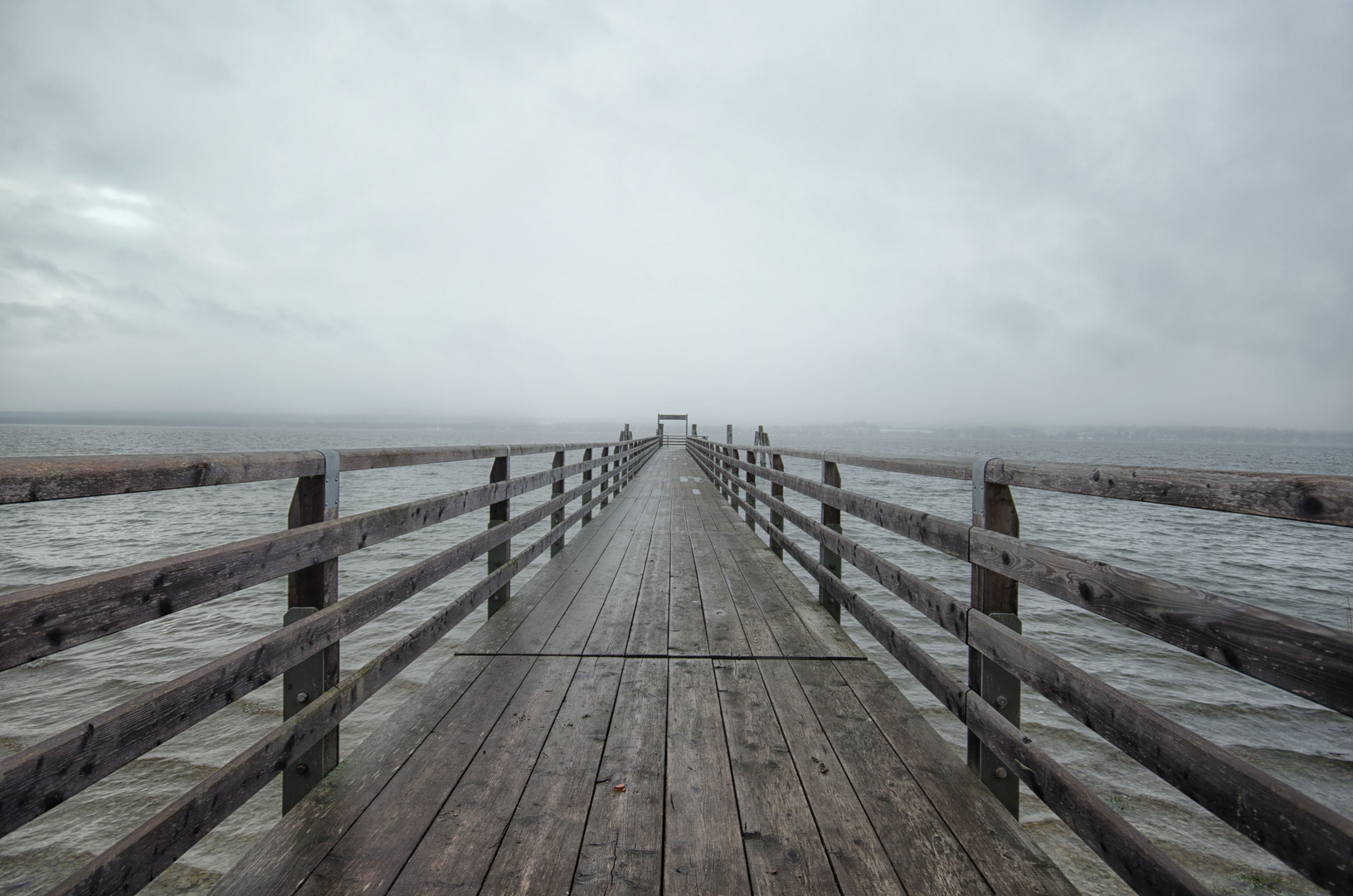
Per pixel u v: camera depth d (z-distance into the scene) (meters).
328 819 1.75
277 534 1.65
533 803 1.84
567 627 3.52
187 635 7.80
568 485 27.34
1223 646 1.10
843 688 2.72
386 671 2.22
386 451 2.27
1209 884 3.35
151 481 1.28
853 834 1.71
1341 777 4.74
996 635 1.79
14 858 3.51
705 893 1.49
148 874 1.21
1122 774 4.43
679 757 2.12
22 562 13.34
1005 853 1.63
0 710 5.68
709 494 10.81
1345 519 0.88
